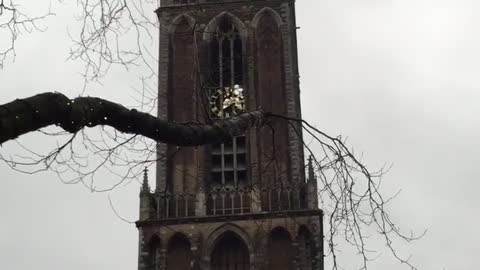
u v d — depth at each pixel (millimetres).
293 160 51906
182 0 59156
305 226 48500
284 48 57219
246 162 52750
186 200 51188
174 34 57875
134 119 8914
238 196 51281
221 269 48906
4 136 7496
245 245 49094
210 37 57094
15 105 7625
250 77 56375
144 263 48781
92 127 8648
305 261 47844
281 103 55094
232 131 9969
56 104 7926
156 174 51875
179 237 49656
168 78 56156
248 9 58688
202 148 52938
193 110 54906
